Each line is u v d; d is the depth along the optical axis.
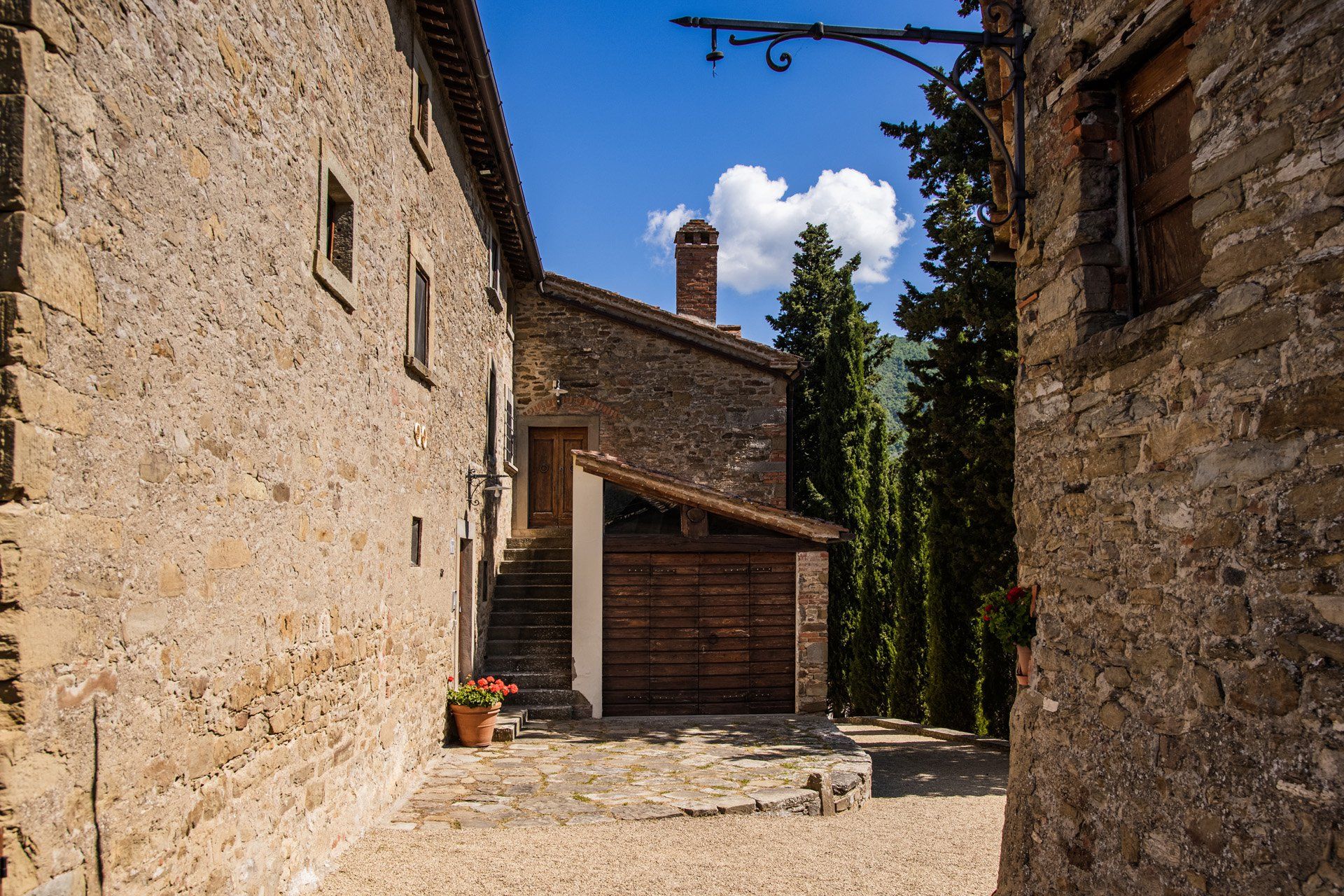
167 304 3.23
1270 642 2.49
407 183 6.96
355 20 5.59
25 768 2.43
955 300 9.41
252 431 3.97
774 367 13.44
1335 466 2.31
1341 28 2.35
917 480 15.51
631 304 13.58
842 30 3.79
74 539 2.67
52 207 2.58
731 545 10.99
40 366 2.51
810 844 5.82
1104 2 3.39
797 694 11.35
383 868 5.01
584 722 10.27
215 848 3.56
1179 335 2.94
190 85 3.42
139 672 3.02
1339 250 2.32
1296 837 2.37
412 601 7.13
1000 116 4.44
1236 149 2.71
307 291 4.68
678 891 4.78
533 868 5.07
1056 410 3.75
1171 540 2.95
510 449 13.03
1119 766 3.17
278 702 4.24
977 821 6.75
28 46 2.50
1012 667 12.18
